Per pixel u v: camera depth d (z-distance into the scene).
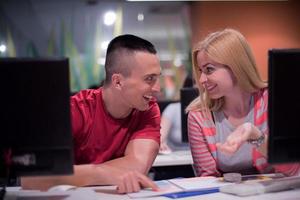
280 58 1.09
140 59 1.48
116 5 5.20
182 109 2.61
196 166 1.70
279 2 5.18
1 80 1.03
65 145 1.07
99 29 5.17
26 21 5.05
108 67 1.57
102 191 1.29
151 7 5.25
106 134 1.64
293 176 1.38
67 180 1.37
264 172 1.63
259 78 1.66
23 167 1.07
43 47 5.09
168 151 2.81
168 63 5.23
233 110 1.70
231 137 1.43
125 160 1.54
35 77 1.04
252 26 5.14
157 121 1.70
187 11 5.22
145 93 1.51
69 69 1.06
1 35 5.01
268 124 1.11
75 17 5.13
